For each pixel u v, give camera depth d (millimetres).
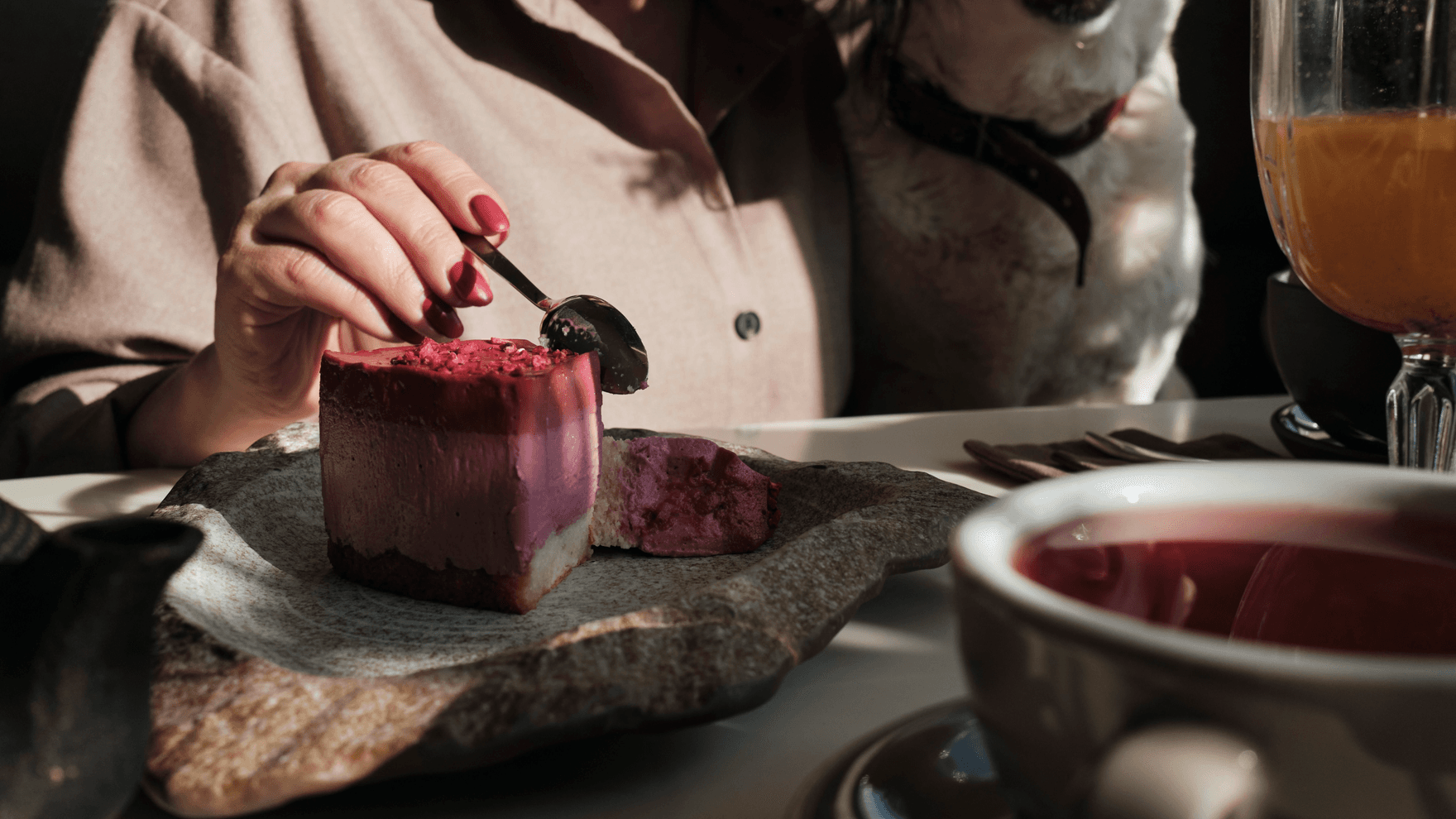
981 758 259
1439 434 412
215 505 496
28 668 198
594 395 519
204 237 1001
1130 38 1273
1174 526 225
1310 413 608
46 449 921
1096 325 1450
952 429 806
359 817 271
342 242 566
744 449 628
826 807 235
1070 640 161
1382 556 214
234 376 751
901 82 1314
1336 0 376
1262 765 149
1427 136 355
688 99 1307
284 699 278
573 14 1160
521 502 438
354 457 470
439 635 411
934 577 462
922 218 1365
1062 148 1317
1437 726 142
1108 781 154
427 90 1115
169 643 314
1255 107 443
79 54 1604
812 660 373
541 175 1130
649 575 492
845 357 1356
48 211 980
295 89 1071
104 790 207
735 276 1207
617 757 303
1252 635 196
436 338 577
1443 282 375
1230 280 1961
